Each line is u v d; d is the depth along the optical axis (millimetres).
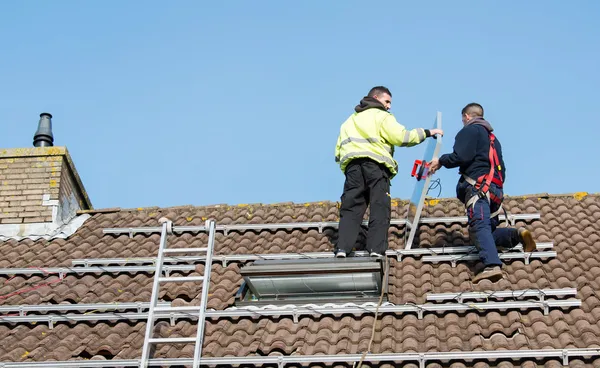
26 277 10664
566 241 10547
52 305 9633
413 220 10273
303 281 9453
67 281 10492
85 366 8594
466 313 9023
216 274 10359
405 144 10094
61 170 12516
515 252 10008
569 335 8445
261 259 10344
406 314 9086
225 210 12539
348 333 8844
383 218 10102
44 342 9148
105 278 10523
